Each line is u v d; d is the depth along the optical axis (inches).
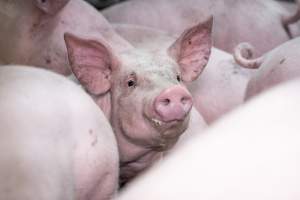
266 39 128.6
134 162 92.0
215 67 112.2
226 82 110.7
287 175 50.1
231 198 49.9
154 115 83.4
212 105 109.9
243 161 52.2
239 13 129.0
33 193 67.3
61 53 103.3
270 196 49.2
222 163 52.9
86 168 76.2
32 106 72.0
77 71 90.7
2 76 74.9
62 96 75.5
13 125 69.9
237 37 128.4
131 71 88.3
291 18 128.6
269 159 51.6
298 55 89.0
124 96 88.0
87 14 106.7
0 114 70.2
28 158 68.4
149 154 91.2
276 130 54.4
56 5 102.6
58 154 71.7
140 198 54.0
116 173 80.2
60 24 104.0
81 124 76.0
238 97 109.5
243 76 111.5
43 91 74.2
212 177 51.9
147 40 110.2
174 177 53.9
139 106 85.8
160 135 85.1
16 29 102.9
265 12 130.5
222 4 128.9
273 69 90.5
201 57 94.7
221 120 60.4
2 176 67.2
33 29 103.3
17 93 72.6
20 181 67.3
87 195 78.2
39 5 102.5
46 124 71.7
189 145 57.6
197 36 93.7
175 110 82.1
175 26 126.4
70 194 72.5
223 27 128.0
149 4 127.3
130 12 126.1
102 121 78.5
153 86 85.8
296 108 57.5
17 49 103.1
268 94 63.4
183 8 127.7
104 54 90.4
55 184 69.5
